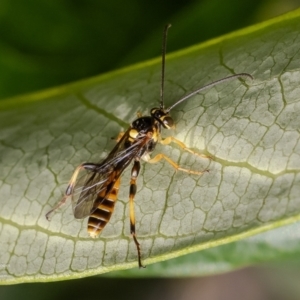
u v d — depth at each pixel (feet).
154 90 0.46
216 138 0.44
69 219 0.45
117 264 0.44
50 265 0.44
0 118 0.46
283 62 0.44
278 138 0.43
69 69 0.49
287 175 0.43
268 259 0.46
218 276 0.60
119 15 0.49
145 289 0.56
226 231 0.43
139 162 0.45
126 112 0.46
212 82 0.45
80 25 0.49
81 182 0.45
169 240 0.43
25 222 0.45
